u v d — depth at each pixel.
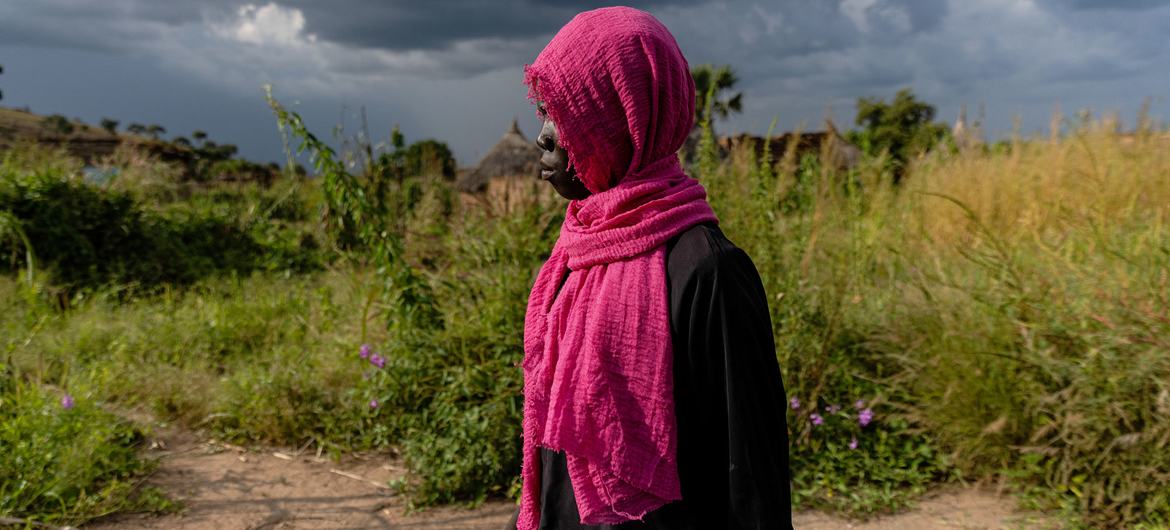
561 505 1.27
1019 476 3.35
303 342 5.38
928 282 3.99
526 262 4.73
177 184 11.59
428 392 4.14
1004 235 5.05
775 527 1.09
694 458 1.14
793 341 3.81
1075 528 2.99
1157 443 3.02
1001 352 3.48
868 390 3.93
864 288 4.29
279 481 3.75
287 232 9.69
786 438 1.15
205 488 3.67
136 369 4.88
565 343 1.22
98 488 3.57
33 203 7.66
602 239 1.22
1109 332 3.26
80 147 10.85
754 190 4.23
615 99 1.22
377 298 5.06
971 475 3.55
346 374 4.64
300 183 11.71
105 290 7.14
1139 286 3.38
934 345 3.67
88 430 3.82
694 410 1.14
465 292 4.62
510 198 5.30
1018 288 3.57
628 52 1.22
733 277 1.13
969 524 3.15
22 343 5.14
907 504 3.33
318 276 8.48
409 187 7.10
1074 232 4.26
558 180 1.35
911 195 5.56
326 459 4.01
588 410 1.16
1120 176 5.14
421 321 4.38
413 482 3.69
